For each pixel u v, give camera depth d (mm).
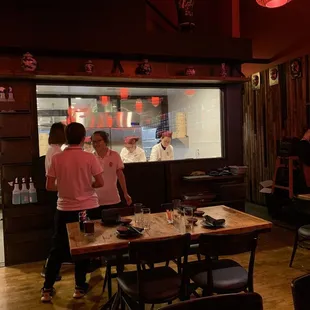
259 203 6754
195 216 2770
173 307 1214
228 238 2107
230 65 4754
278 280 3242
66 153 2818
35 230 3928
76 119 4473
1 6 3652
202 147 5051
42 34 3777
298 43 5238
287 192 5352
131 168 4266
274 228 5008
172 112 4922
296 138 5246
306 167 5000
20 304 2922
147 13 5559
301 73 5434
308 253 3941
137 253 2020
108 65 4223
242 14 6188
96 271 3586
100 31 3963
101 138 3420
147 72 4125
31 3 3740
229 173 4520
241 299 1279
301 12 4941
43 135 4152
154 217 2807
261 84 6520
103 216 2820
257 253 3979
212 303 1255
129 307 2396
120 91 4551
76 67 4098
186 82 4445
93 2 3957
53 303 2920
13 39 3688
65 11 3852
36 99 3951
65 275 3523
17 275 3555
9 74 3582
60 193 2861
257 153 6750
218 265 2471
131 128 4770
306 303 1314
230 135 4734
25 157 3900
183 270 2162
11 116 3844
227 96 4707
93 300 2945
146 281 2219
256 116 6723
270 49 5824
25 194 3871
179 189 4461
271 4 3119
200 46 4391
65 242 2900
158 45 4195
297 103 5574
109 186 3449
